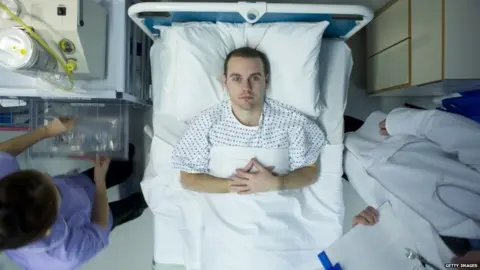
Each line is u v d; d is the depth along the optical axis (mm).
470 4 1268
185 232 1555
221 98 1406
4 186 867
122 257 2004
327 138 1555
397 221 1338
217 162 1457
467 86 1489
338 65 1517
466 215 1288
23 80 1339
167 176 1572
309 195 1559
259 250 1451
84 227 1252
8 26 1078
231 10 1233
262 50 1364
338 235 1551
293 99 1399
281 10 1230
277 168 1452
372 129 1653
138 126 1955
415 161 1384
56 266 1142
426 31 1390
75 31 1089
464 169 1308
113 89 1384
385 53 1749
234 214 1467
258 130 1412
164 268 1661
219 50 1368
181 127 1571
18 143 1270
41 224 897
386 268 1285
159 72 1551
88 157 1778
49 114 1670
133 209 1782
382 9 1778
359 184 1608
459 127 1279
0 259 1959
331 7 1229
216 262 1479
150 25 1425
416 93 1840
